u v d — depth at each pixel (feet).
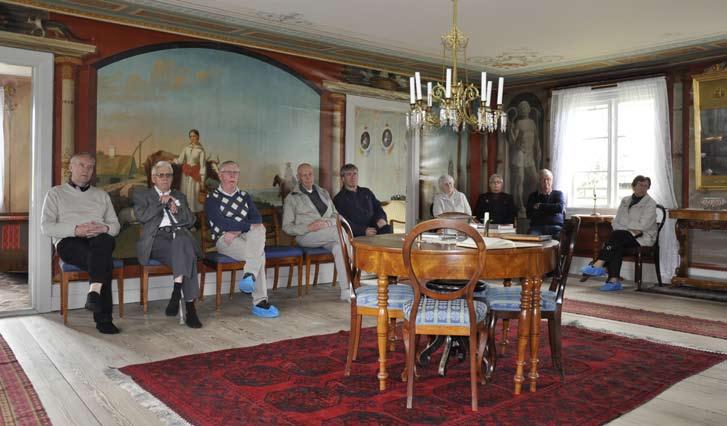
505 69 23.29
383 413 8.84
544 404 9.30
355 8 15.71
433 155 25.41
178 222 15.37
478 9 15.81
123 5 15.29
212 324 14.55
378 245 10.32
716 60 21.01
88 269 13.73
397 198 23.91
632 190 23.13
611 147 23.70
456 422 8.53
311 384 10.11
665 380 10.53
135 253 17.22
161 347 12.41
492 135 27.73
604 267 22.08
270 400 9.32
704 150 21.22
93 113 16.48
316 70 21.18
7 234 22.58
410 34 18.26
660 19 16.58
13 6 15.15
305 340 13.01
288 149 20.47
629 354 12.20
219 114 18.81
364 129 22.66
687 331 14.33
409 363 9.18
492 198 24.61
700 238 21.25
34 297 15.69
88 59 16.38
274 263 17.42
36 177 15.64
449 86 13.51
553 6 15.48
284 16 16.39
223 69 18.89
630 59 21.33
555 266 10.71
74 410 8.89
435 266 9.50
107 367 11.00
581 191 24.68
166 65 17.74
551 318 10.82
